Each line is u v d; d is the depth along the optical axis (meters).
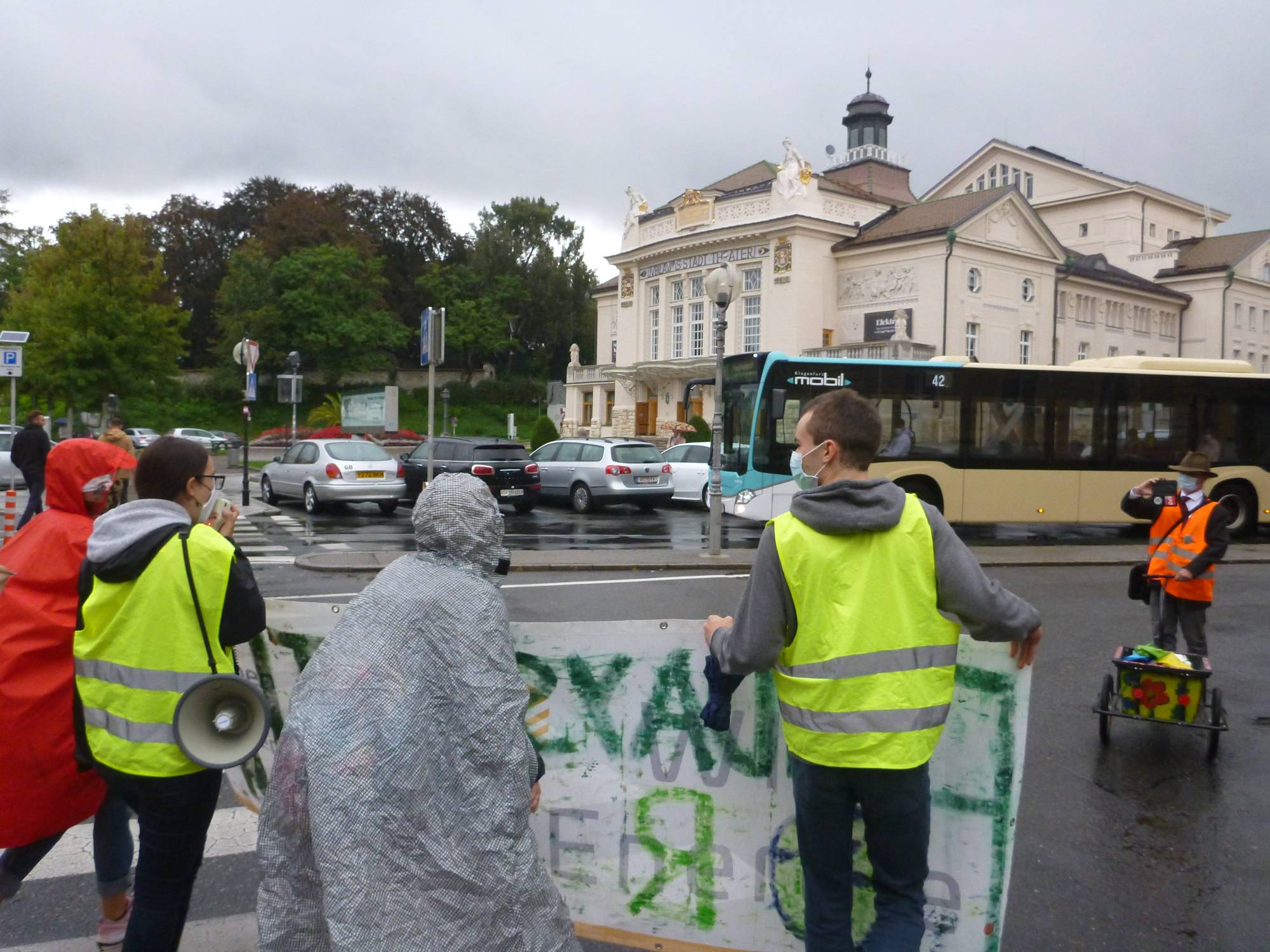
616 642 3.32
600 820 3.38
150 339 36.69
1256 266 57.47
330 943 2.28
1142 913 4.03
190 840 2.89
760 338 45.75
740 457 17.34
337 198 74.69
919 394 17.03
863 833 3.07
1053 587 12.44
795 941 3.28
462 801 2.30
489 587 2.50
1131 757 6.04
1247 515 18.62
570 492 22.17
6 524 13.43
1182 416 18.19
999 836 3.07
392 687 2.30
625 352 53.12
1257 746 6.25
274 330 64.31
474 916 2.26
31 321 35.59
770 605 2.68
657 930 3.38
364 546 15.64
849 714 2.62
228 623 2.83
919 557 2.66
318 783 2.24
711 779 3.31
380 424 44.84
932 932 3.15
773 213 45.22
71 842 4.52
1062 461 17.50
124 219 38.84
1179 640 9.30
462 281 74.69
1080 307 49.97
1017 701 3.02
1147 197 59.47
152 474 3.00
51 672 3.17
